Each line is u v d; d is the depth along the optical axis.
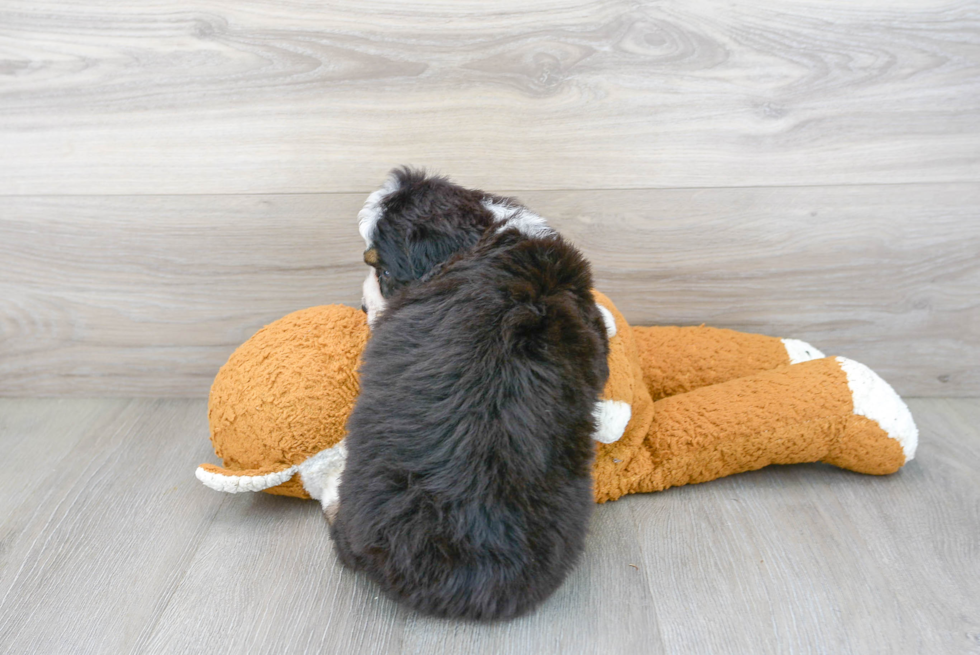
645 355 1.31
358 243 1.36
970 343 1.41
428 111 1.27
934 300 1.38
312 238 1.36
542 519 0.84
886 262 1.35
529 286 0.88
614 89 1.25
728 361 1.30
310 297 1.41
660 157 1.29
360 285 1.40
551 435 0.84
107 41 1.23
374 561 0.87
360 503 0.85
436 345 0.85
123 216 1.34
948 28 1.20
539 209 1.33
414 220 0.93
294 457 1.06
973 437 1.30
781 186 1.31
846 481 1.19
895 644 0.86
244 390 1.06
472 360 0.83
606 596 0.94
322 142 1.29
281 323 1.15
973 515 1.09
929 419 1.37
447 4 1.20
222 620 0.91
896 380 1.45
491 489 0.81
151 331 1.44
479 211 0.96
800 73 1.24
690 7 1.20
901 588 0.95
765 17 1.20
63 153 1.30
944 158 1.28
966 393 1.45
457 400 0.82
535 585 0.86
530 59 1.23
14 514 1.13
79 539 1.07
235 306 1.42
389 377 0.87
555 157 1.30
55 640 0.89
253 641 0.88
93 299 1.42
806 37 1.21
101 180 1.32
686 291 1.40
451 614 0.88
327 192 1.33
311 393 1.04
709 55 1.23
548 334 0.86
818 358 1.25
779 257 1.36
